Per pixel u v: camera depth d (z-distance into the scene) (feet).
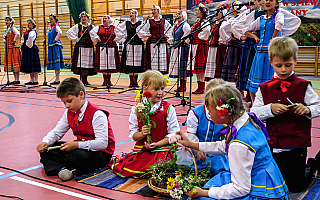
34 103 19.49
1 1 52.95
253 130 5.67
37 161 9.30
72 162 8.03
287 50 6.90
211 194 5.82
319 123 13.94
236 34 15.80
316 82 27.61
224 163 7.31
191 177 6.48
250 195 5.59
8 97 21.85
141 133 8.15
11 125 13.75
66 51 47.14
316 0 30.48
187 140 6.35
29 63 28.32
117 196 6.99
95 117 8.29
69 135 12.17
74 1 43.62
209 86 7.55
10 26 28.81
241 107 5.68
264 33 13.24
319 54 31.63
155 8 24.12
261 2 14.99
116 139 11.49
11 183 7.72
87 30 26.55
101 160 8.54
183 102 17.21
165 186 6.84
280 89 7.48
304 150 7.47
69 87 8.07
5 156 9.70
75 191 7.27
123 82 30.63
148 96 7.86
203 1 34.91
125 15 40.27
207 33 21.29
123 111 16.74
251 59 15.88
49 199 6.84
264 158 5.74
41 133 12.44
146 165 7.91
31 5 49.44
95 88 25.26
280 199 5.64
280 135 7.40
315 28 31.01
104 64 26.63
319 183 7.63
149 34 24.00
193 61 22.43
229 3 33.09
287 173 7.13
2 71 44.80
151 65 24.47
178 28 23.17
